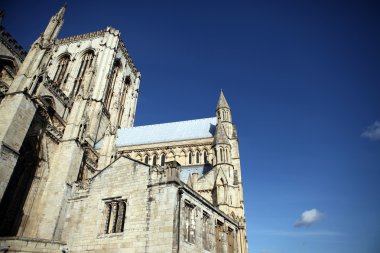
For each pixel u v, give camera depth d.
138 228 26.91
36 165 40.66
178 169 29.27
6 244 23.50
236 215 49.81
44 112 43.75
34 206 38.34
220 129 62.59
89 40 99.06
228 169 56.00
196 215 30.95
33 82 38.09
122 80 101.31
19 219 36.62
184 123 89.06
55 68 95.50
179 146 76.06
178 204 27.34
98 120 78.62
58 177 40.28
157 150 77.44
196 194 31.59
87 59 94.69
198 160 73.44
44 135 42.06
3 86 43.66
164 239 25.02
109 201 30.81
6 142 32.16
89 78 70.25
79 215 31.58
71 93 84.44
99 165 57.00
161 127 89.94
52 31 44.47
